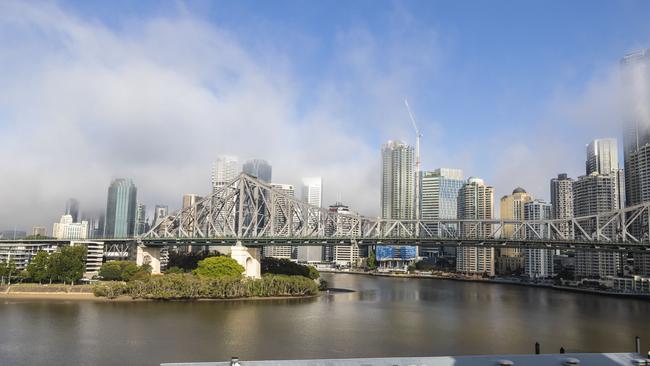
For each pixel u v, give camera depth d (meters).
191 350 110.69
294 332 133.00
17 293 198.50
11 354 105.56
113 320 145.12
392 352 112.12
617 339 132.62
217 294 198.62
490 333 137.88
